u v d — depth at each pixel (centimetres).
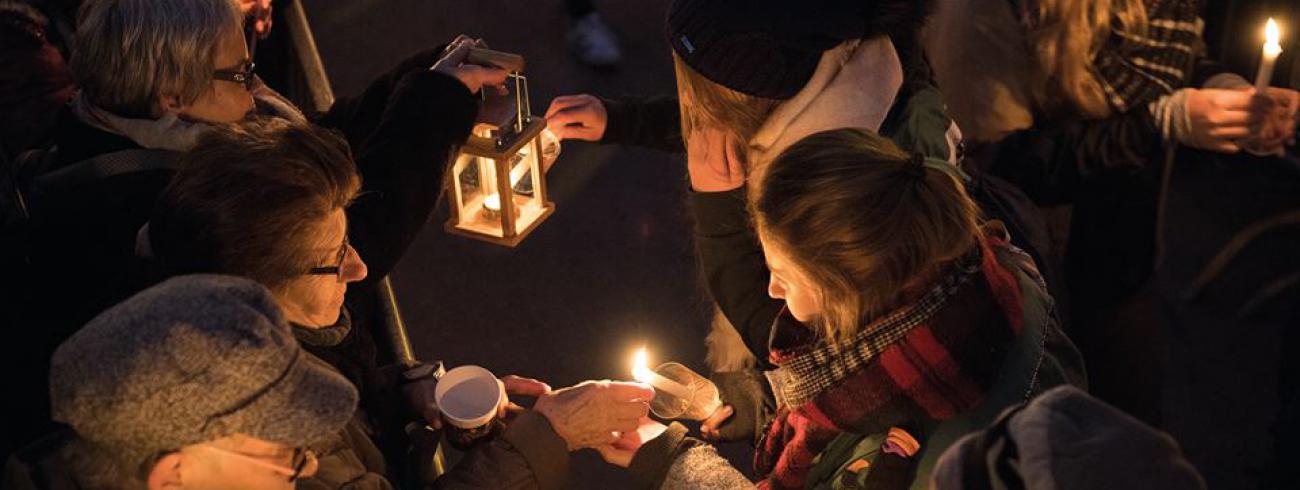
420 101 198
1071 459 104
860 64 178
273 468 131
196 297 122
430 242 416
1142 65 234
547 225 419
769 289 166
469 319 388
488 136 195
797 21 171
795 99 178
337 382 130
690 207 201
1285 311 365
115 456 125
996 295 152
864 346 152
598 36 487
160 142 199
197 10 194
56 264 201
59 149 206
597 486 331
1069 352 164
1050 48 231
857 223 141
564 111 234
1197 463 328
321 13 526
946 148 193
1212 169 411
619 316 386
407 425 209
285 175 162
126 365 117
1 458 203
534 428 189
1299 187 398
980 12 237
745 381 219
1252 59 346
